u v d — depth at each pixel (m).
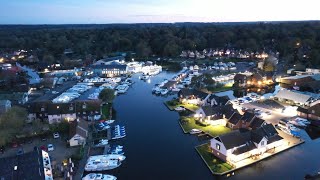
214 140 68.00
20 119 79.75
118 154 69.31
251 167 63.94
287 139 76.19
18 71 172.50
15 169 56.91
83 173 62.22
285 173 61.28
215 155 68.38
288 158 67.44
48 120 90.56
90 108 93.38
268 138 70.81
